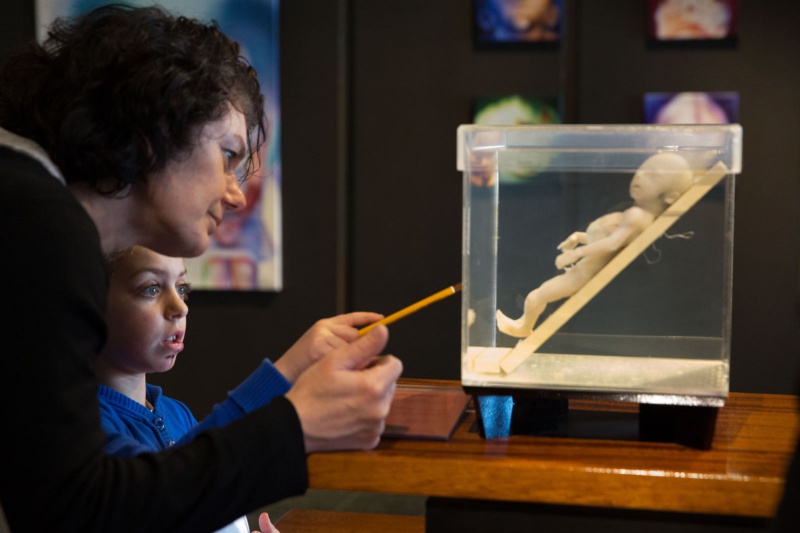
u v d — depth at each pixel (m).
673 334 0.86
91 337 0.81
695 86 3.49
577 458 0.83
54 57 0.97
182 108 0.91
